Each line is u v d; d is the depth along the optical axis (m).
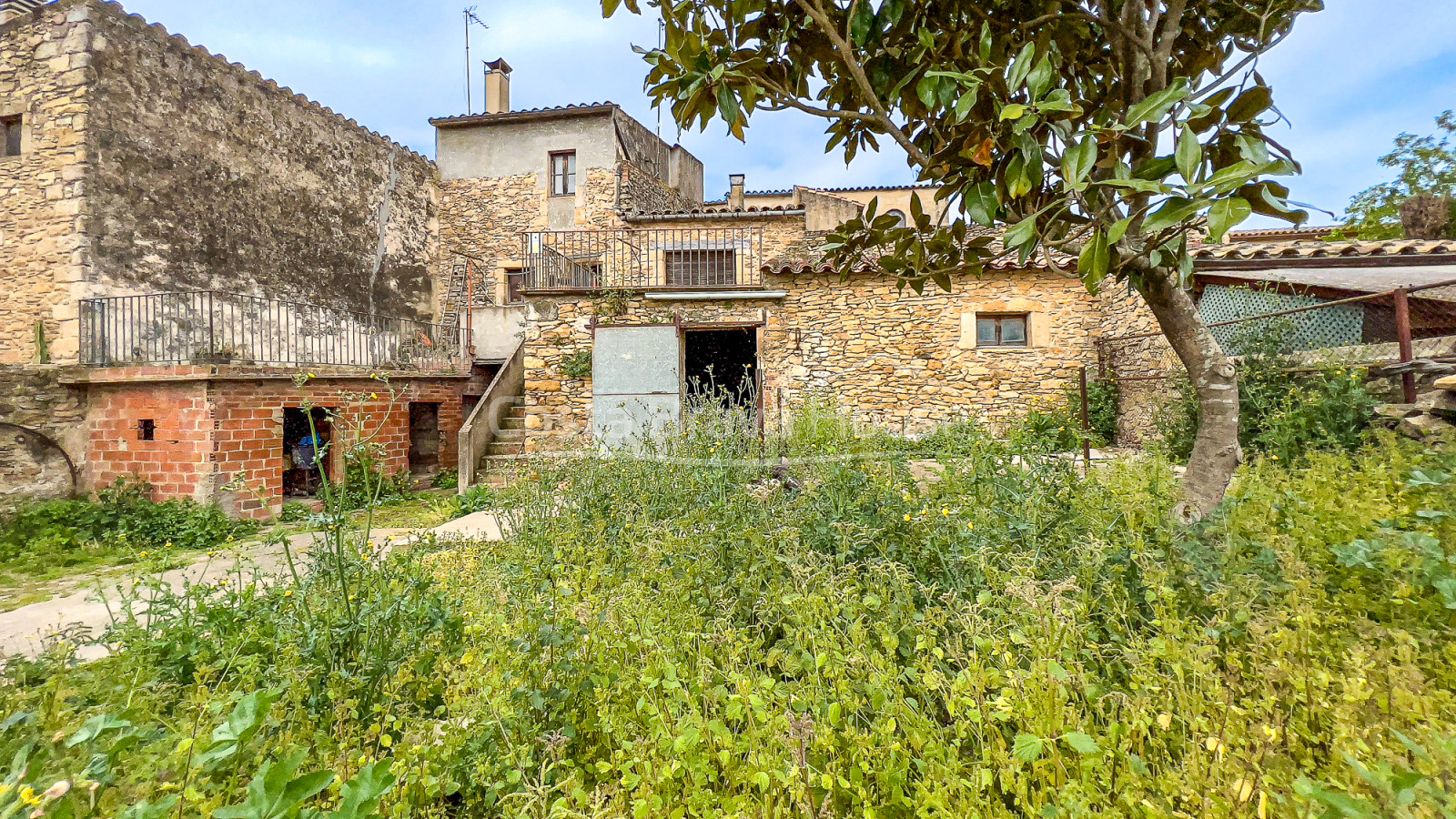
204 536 6.05
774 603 2.07
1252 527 2.00
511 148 13.21
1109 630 1.67
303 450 8.67
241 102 9.59
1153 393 6.70
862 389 8.07
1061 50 2.03
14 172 7.68
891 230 2.72
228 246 9.29
